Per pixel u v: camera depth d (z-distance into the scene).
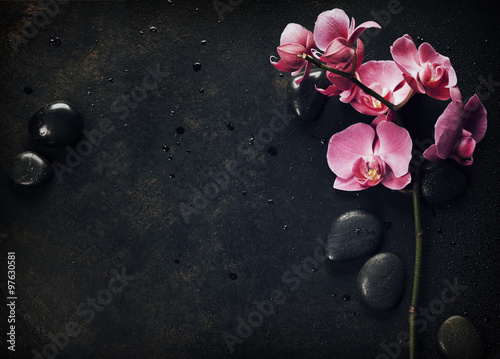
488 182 0.97
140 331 0.98
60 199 0.98
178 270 0.98
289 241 0.98
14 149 0.98
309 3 0.98
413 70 0.89
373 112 0.91
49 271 0.98
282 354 0.97
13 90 0.98
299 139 0.98
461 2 0.97
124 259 0.98
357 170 0.92
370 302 0.96
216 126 0.98
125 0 0.98
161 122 0.98
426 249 0.97
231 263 0.98
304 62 0.89
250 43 0.98
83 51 0.98
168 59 0.98
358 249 0.96
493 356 0.96
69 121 0.96
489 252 0.96
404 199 0.97
